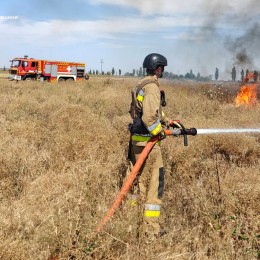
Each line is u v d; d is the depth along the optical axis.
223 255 3.11
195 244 3.27
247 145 6.32
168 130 3.66
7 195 4.31
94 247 3.20
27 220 3.44
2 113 9.83
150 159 3.70
